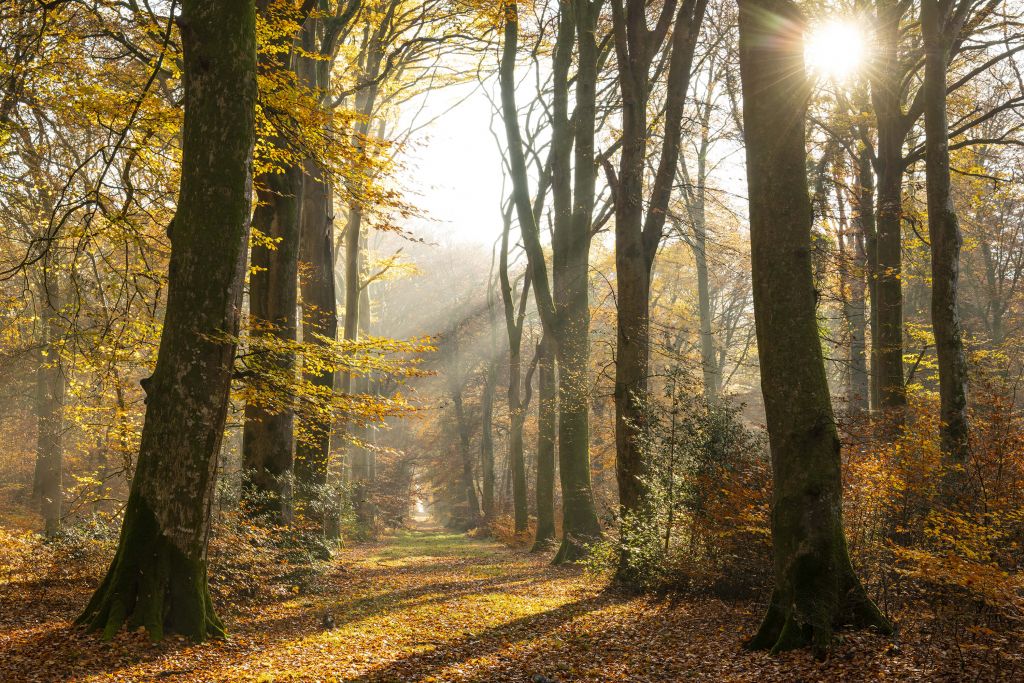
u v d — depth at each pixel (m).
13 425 32.03
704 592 11.85
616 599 12.79
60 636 8.53
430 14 22.47
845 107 21.52
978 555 7.55
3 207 16.73
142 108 11.81
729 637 8.95
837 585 7.90
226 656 8.33
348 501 25.91
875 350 20.88
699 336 34.62
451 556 24.33
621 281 15.11
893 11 18.02
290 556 13.84
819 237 14.09
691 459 12.73
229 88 9.31
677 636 9.36
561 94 21.69
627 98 15.12
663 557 12.75
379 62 25.23
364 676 7.73
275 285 14.59
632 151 15.08
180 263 9.23
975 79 24.02
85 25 13.03
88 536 13.22
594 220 24.67
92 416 15.68
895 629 7.86
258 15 11.89
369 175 12.12
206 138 9.29
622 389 14.91
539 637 9.75
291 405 10.87
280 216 14.66
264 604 12.19
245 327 10.88
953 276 13.96
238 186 9.40
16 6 11.05
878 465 9.95
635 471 14.64
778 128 8.57
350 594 14.16
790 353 8.37
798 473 8.18
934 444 11.22
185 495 9.02
